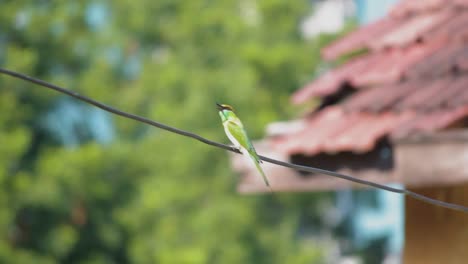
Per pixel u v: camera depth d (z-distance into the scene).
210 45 30.41
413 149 9.91
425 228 11.09
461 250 10.77
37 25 34.47
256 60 28.66
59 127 35.16
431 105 10.40
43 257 32.59
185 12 31.22
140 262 30.39
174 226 28.11
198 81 28.97
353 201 30.00
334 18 33.62
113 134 34.62
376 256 29.34
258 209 28.00
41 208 32.34
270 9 29.86
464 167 9.63
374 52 12.22
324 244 29.73
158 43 33.56
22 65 33.19
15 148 31.06
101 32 34.91
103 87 33.94
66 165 31.88
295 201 28.16
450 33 11.38
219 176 28.08
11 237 32.50
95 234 33.03
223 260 27.22
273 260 27.69
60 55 34.94
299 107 28.44
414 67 11.14
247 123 27.92
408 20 12.23
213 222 27.41
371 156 10.66
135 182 32.66
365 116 11.05
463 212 10.75
